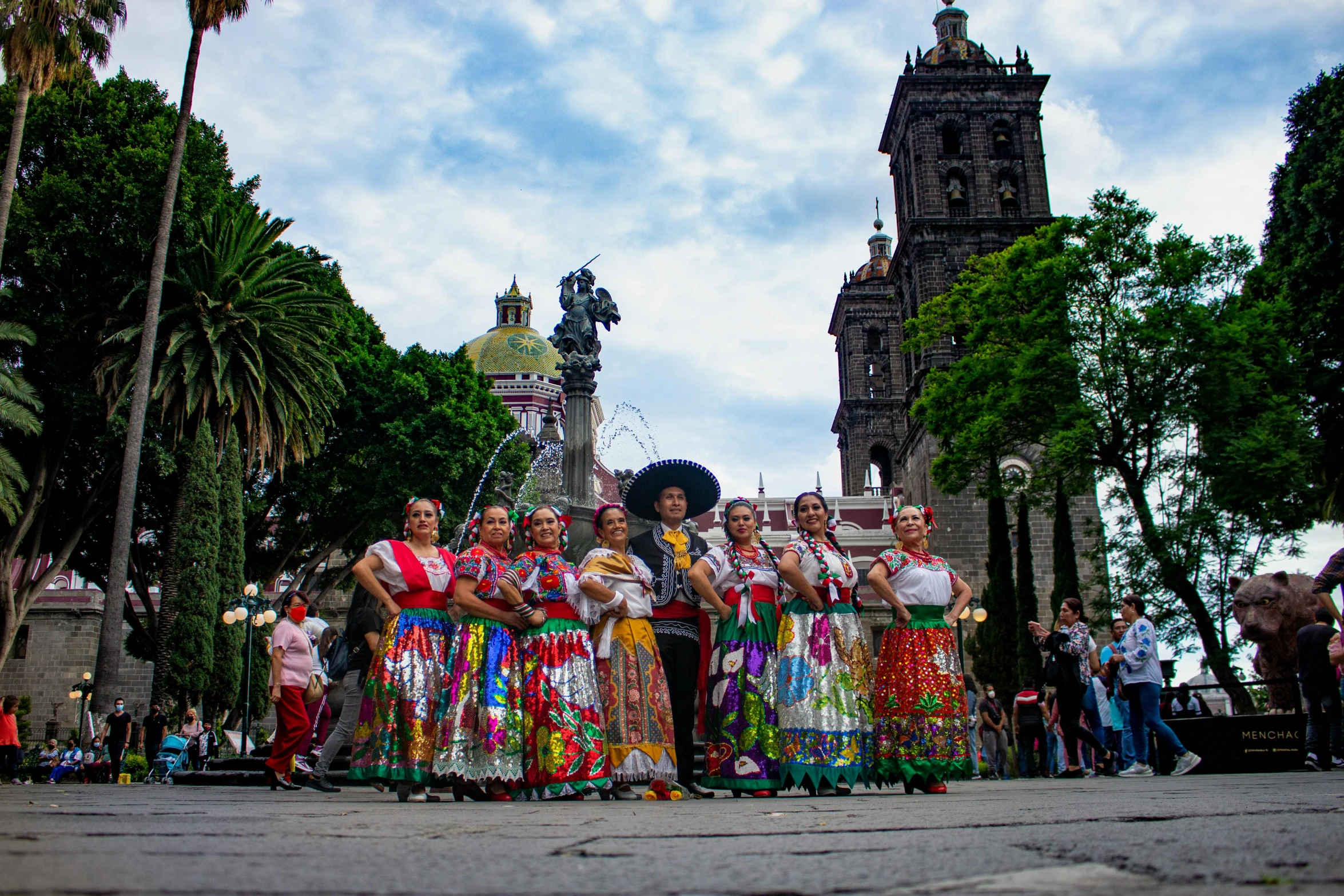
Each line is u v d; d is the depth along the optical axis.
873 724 7.11
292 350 28.42
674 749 6.54
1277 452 24.56
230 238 27.86
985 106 48.28
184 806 4.80
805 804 5.19
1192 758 11.20
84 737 31.25
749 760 6.64
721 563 7.01
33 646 42.94
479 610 6.30
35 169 26.52
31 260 25.16
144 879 1.80
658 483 7.72
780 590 6.96
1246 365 26.33
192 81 24.25
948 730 6.84
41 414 26.73
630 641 6.57
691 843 2.65
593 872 2.01
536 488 23.14
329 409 33.50
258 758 13.73
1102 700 13.96
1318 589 9.34
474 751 6.19
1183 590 25.77
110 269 26.05
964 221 46.06
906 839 2.65
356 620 8.50
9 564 26.56
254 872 1.94
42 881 1.76
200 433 27.48
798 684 6.64
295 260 29.86
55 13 21.72
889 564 7.17
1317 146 28.11
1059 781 11.01
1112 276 29.27
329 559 40.94
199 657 26.56
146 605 32.69
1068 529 29.42
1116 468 28.47
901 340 66.12
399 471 33.91
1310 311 28.14
